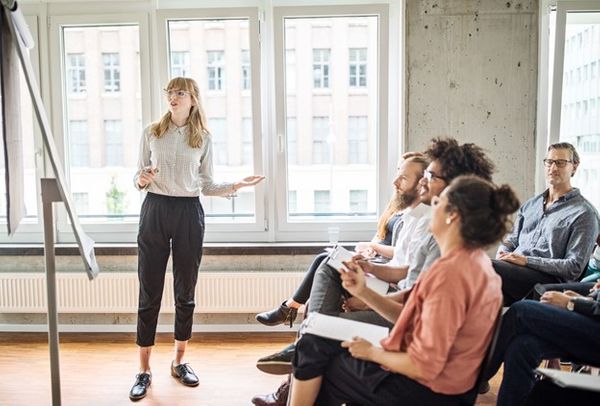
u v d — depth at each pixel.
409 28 3.54
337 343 1.91
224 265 3.83
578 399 2.01
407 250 2.48
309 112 3.81
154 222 2.95
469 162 2.12
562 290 2.66
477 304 1.62
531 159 3.60
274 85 3.77
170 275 3.68
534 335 2.22
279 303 3.67
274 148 3.84
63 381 3.10
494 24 3.51
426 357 1.59
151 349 3.27
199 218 3.06
